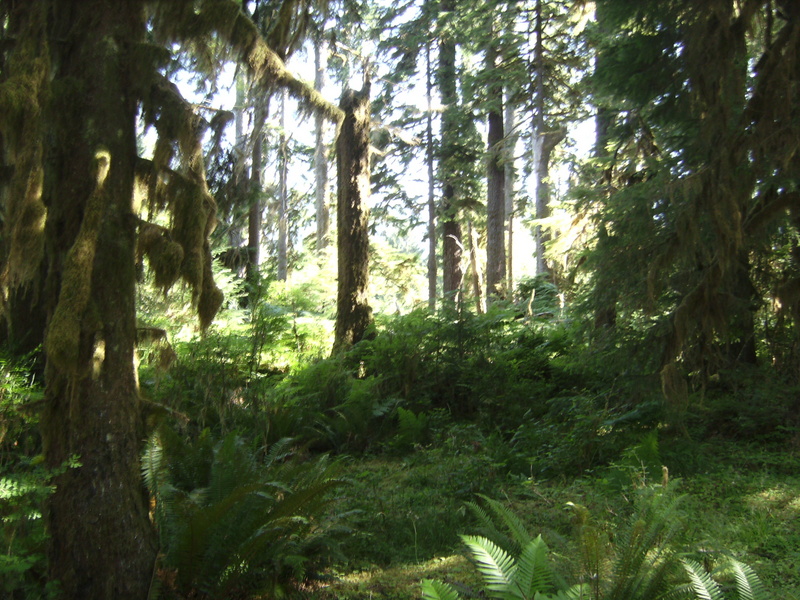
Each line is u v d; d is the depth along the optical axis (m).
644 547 3.66
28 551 3.74
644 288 7.11
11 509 3.71
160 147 4.01
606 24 7.15
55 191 3.77
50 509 3.69
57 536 3.67
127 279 3.81
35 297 4.29
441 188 21.81
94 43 3.84
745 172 6.13
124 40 3.94
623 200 7.27
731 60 6.16
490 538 4.27
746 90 6.98
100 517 3.66
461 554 4.62
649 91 6.98
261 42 4.43
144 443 4.26
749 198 6.29
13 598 3.63
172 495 4.23
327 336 12.12
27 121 3.46
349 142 11.52
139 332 4.23
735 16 6.55
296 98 4.72
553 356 9.92
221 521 4.16
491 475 6.38
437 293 22.94
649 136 8.62
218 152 6.21
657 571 3.52
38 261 3.58
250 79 4.65
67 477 3.67
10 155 3.90
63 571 3.64
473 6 16.22
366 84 11.84
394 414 8.77
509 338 10.36
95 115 3.77
